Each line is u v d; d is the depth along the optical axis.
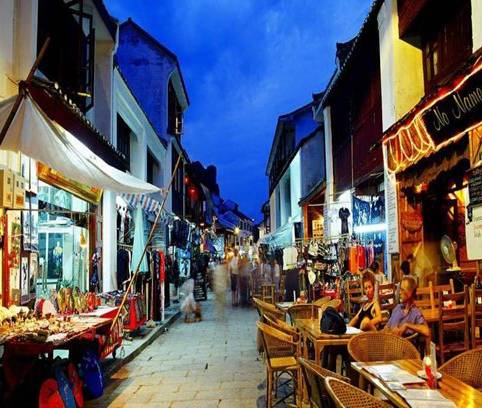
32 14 7.27
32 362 5.07
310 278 14.24
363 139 13.09
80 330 5.92
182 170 27.25
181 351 10.16
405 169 8.98
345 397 3.23
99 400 6.61
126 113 14.74
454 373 4.20
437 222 9.91
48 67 8.45
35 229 7.59
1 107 5.36
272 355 6.19
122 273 12.49
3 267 6.27
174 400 6.54
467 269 8.89
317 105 20.41
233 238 51.72
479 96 5.85
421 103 7.11
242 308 19.12
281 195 32.59
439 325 6.57
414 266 9.70
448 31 8.94
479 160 6.23
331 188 17.19
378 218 11.94
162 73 22.38
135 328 10.73
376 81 11.81
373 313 7.21
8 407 5.02
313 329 6.32
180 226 22.80
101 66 12.28
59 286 8.34
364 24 11.55
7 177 5.70
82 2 9.63
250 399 6.47
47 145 6.03
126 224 14.09
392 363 4.36
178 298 21.22
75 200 9.99
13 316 5.93
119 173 7.96
